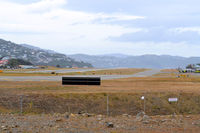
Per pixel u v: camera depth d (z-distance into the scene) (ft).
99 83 154.92
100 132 43.68
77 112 99.81
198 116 70.23
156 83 187.42
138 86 161.68
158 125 51.90
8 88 136.77
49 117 63.72
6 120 56.85
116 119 61.52
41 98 108.99
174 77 269.64
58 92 123.24
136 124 53.01
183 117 67.77
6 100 103.60
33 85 156.35
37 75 289.53
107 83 182.29
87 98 112.98
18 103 102.27
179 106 110.83
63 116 66.59
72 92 123.24
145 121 55.26
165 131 45.34
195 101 116.98
